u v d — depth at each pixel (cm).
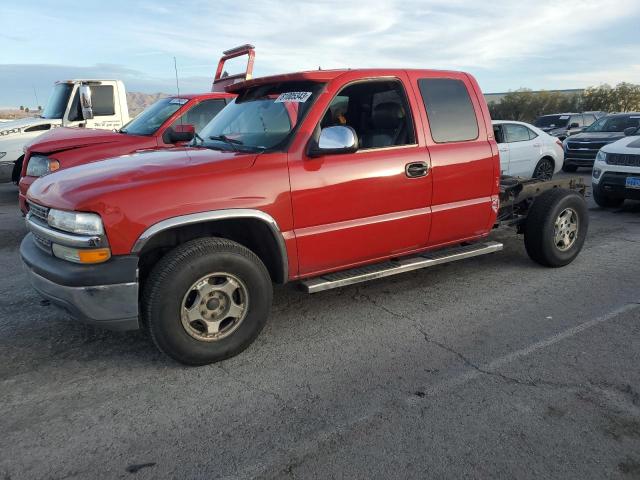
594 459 250
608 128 1466
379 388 316
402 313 435
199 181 326
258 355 362
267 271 361
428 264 440
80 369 343
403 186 411
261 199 344
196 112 716
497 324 409
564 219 541
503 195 526
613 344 370
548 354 357
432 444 262
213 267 331
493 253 614
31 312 440
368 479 237
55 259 322
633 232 723
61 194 321
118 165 354
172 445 264
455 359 352
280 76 409
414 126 425
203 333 340
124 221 304
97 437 270
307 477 239
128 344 378
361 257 408
